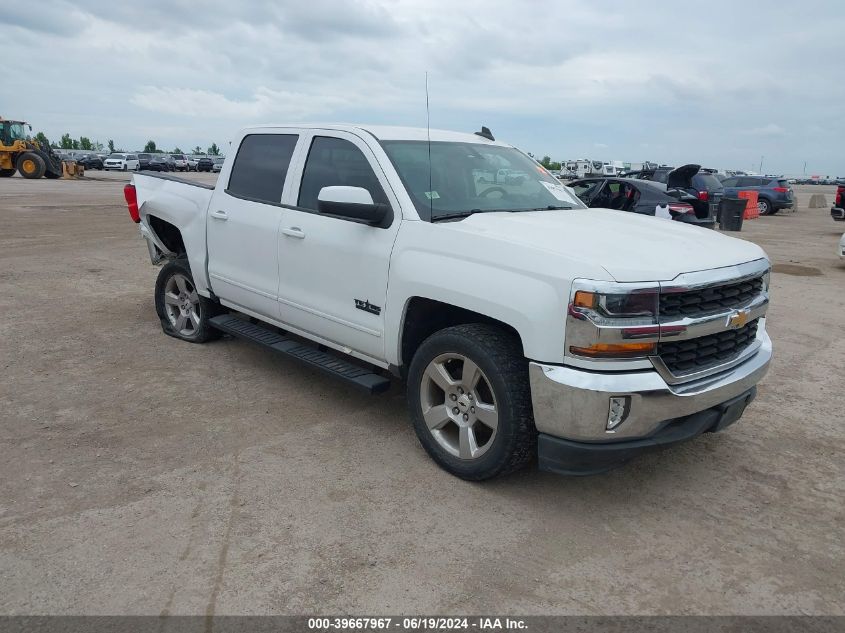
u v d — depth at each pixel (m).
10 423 4.29
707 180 18.66
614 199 12.93
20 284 8.30
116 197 22.70
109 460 3.85
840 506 3.61
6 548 3.00
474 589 2.84
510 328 3.56
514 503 3.53
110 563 2.92
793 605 2.81
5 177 35.44
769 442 4.38
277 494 3.54
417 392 3.87
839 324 7.45
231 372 5.35
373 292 4.02
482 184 4.40
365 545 3.12
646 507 3.55
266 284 4.89
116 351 5.79
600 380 3.07
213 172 65.56
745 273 3.50
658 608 2.77
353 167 4.32
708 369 3.42
